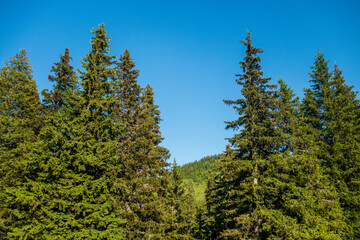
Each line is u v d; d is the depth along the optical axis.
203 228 26.95
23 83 22.08
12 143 17.28
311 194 13.76
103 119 15.66
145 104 20.06
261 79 16.75
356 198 15.95
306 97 22.08
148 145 17.61
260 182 14.28
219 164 15.58
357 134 18.86
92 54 16.75
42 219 11.11
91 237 11.59
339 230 13.79
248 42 17.66
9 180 14.09
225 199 20.30
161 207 17.02
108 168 14.03
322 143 18.62
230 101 16.55
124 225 14.59
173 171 24.38
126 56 21.59
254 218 13.40
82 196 12.44
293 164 13.76
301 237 11.95
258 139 15.48
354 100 21.41
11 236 10.35
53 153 13.12
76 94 15.71
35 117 18.62
